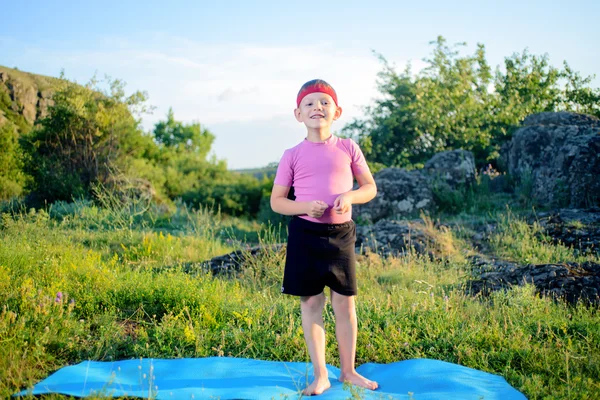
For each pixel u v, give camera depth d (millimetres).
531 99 19844
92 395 3223
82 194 17344
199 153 48000
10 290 5242
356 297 6074
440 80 19844
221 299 5602
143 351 4344
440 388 3586
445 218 12969
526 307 5559
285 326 4957
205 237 11508
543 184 12891
